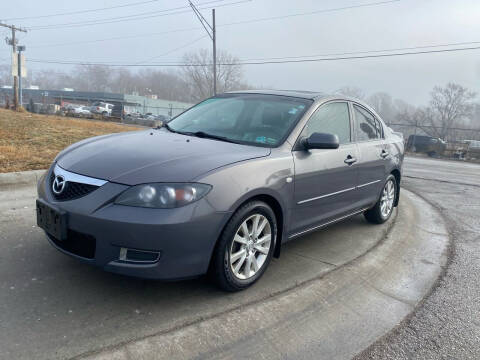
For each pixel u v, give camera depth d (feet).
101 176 8.85
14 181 19.51
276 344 8.41
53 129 42.80
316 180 12.02
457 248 15.64
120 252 8.42
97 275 10.53
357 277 12.05
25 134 35.29
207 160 9.50
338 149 13.30
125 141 11.12
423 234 17.21
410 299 11.03
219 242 9.31
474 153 81.82
